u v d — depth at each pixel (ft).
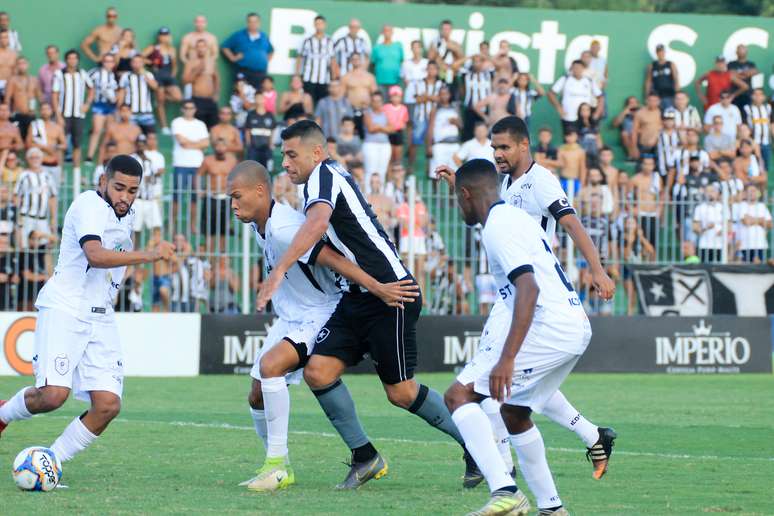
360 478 75.51
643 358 183.73
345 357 75.66
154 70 217.77
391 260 75.25
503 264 59.57
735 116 231.09
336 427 75.56
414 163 224.53
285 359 75.36
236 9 226.79
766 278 185.98
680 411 131.54
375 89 218.79
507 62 226.58
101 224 75.10
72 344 76.64
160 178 171.12
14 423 111.65
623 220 182.29
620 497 71.97
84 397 78.38
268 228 76.38
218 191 171.63
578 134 228.22
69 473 81.15
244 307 174.70
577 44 242.99
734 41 249.14
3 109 196.13
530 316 58.54
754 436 108.47
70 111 205.77
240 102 218.18
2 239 164.76
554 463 88.38
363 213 74.59
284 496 71.36
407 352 75.87
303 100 218.38
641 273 182.70
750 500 70.79
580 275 182.50
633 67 245.65
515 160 77.46
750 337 185.98
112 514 63.26
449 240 178.60
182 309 172.96
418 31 235.81
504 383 58.80
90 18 220.84
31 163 179.11
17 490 72.64
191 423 114.73
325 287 78.02
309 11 229.86
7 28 205.77
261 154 207.31
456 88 226.17
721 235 184.85
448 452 94.07
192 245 173.99
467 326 178.81
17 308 167.53
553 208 76.23
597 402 141.69
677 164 215.72
